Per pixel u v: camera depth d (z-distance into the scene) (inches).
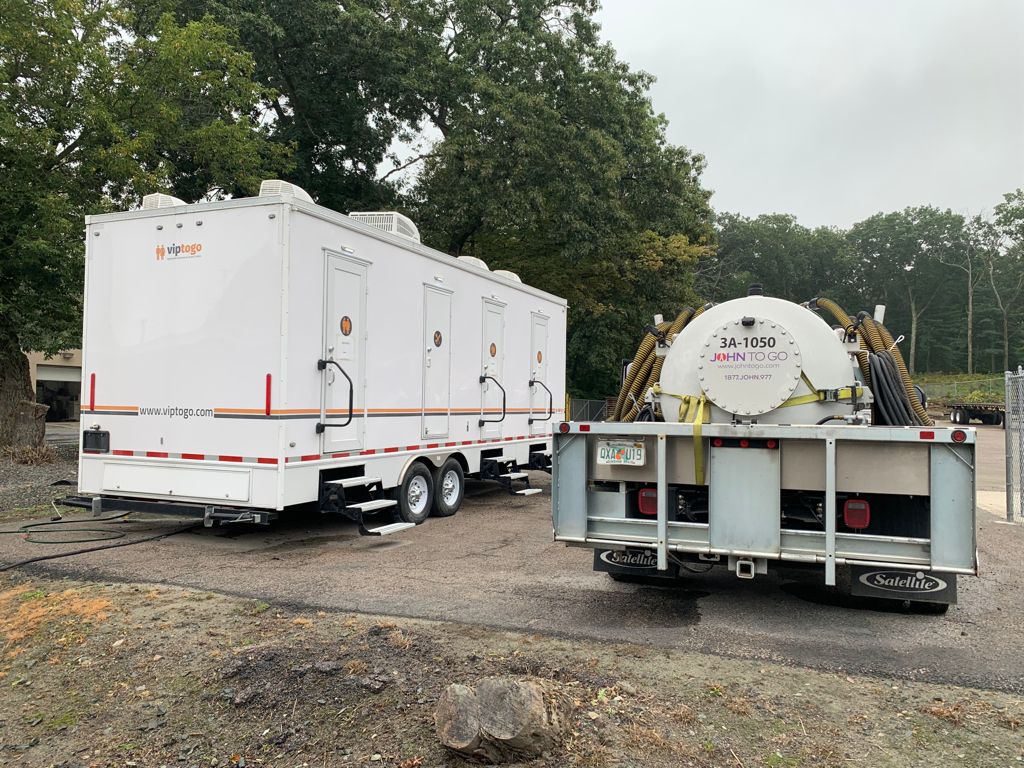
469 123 762.2
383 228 345.7
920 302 3388.3
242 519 269.0
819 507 196.5
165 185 598.9
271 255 266.7
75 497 306.0
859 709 143.0
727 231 3127.5
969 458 172.2
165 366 285.6
